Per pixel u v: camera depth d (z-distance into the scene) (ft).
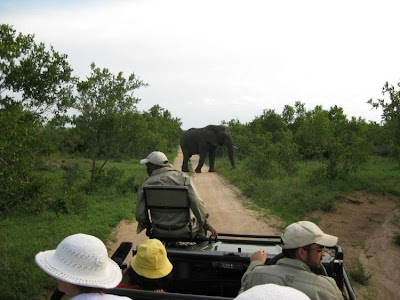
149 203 15.78
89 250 7.55
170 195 15.46
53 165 73.36
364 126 60.85
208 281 13.35
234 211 40.98
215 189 57.00
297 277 9.42
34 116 23.77
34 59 23.22
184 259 13.38
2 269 21.62
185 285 13.43
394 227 33.68
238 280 13.25
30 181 20.90
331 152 53.06
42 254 8.03
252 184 53.67
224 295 13.41
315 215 37.37
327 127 59.41
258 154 64.23
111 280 7.77
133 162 108.68
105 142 52.90
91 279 7.47
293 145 64.80
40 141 21.45
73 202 23.07
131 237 31.09
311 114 100.89
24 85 23.00
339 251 12.82
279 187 49.32
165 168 16.39
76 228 31.55
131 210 40.01
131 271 11.80
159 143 117.80
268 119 127.54
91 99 51.93
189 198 15.40
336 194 42.96
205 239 16.08
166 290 13.51
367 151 52.24
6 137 19.12
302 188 47.03
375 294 21.98
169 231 15.79
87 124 52.26
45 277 21.31
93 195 47.06
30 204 20.92
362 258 27.37
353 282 23.50
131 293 10.41
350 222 35.37
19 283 19.92
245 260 12.96
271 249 14.92
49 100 23.94
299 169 64.85
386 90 36.29
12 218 34.47
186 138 86.74
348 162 53.16
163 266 11.33
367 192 45.88
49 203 21.97
